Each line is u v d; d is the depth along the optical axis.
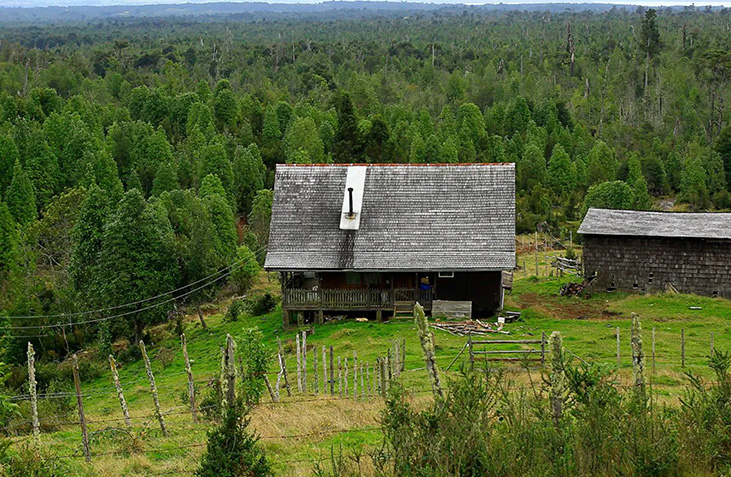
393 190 46.22
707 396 17.78
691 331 38.75
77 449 23.84
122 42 198.12
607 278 48.28
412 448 15.02
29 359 24.41
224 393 19.94
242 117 119.31
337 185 46.81
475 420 15.43
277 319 48.38
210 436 17.89
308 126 98.31
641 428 15.59
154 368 44.34
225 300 62.28
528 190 97.00
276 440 22.78
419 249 43.50
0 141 87.31
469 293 43.69
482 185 45.75
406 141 105.62
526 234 84.69
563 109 126.44
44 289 57.31
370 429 23.61
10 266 62.78
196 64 178.12
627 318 42.81
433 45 198.25
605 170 98.62
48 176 86.62
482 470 14.72
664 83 140.88
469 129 109.19
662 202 97.12
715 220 48.06
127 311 50.53
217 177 81.75
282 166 48.00
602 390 16.83
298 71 170.50
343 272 44.78
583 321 41.94
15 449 24.11
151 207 57.31
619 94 143.00
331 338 40.75
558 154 98.69
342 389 30.38
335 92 137.25
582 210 83.75
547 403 17.77
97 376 45.28
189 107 117.19
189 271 54.69
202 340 49.00
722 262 46.16
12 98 115.06
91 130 101.12
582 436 15.48
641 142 116.12
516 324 41.66
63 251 65.06
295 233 44.94
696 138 115.25
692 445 15.80
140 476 20.70
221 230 69.88
